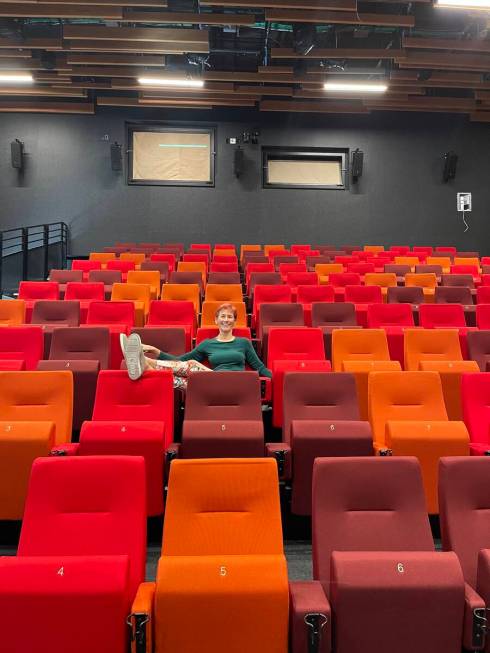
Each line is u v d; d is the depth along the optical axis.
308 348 3.12
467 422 2.23
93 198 8.38
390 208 8.70
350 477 1.47
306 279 5.20
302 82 7.29
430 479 1.97
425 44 6.30
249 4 5.53
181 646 1.16
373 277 5.18
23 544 1.36
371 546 1.41
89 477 1.41
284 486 1.97
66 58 6.88
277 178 8.65
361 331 3.10
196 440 1.91
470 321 4.09
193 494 1.40
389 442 1.96
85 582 1.11
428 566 1.19
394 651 1.18
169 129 8.48
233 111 8.55
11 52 6.65
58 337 2.93
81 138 8.38
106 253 6.85
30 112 8.30
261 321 3.79
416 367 3.08
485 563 1.24
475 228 8.66
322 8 5.58
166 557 1.20
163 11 6.00
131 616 1.11
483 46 6.30
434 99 8.29
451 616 1.18
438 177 8.66
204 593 1.15
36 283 4.50
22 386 2.18
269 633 1.17
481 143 8.67
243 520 1.40
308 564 1.76
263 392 2.80
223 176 8.55
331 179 8.70
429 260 6.82
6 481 1.82
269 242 8.58
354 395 2.28
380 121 8.68
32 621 1.11
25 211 8.28
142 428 1.86
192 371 2.52
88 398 2.61
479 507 1.47
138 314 3.88
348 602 1.17
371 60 7.16
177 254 7.21
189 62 7.06
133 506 1.40
